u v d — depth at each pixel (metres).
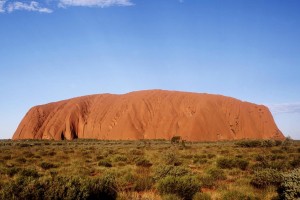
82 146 61.59
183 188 12.10
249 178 16.45
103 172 19.58
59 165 24.53
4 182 14.64
